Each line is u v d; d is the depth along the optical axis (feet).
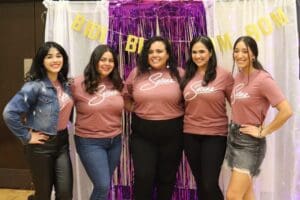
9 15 12.90
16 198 12.41
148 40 9.00
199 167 8.80
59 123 8.21
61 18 9.87
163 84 8.79
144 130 8.78
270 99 7.73
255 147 7.93
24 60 12.96
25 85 7.99
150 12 9.81
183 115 9.01
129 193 10.35
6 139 13.33
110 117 8.65
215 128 8.60
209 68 8.64
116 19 9.93
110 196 10.40
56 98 8.12
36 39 12.84
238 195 7.97
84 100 8.56
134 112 9.07
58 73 8.37
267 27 9.46
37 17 12.76
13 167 13.33
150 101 8.68
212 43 8.80
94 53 8.56
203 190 8.57
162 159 8.98
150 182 8.79
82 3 9.89
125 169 10.26
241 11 9.61
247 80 7.98
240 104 7.99
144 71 9.02
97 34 9.89
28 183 13.25
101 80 8.75
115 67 8.86
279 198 9.92
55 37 9.89
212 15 9.57
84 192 10.41
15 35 12.93
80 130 8.67
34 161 8.07
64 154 8.41
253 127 7.89
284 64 9.59
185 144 8.86
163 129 8.69
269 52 9.50
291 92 9.57
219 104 8.61
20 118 7.91
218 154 8.54
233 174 8.04
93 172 8.54
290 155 9.75
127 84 9.27
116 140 8.85
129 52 9.93
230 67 9.63
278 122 7.72
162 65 8.99
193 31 9.71
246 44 7.89
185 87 8.77
